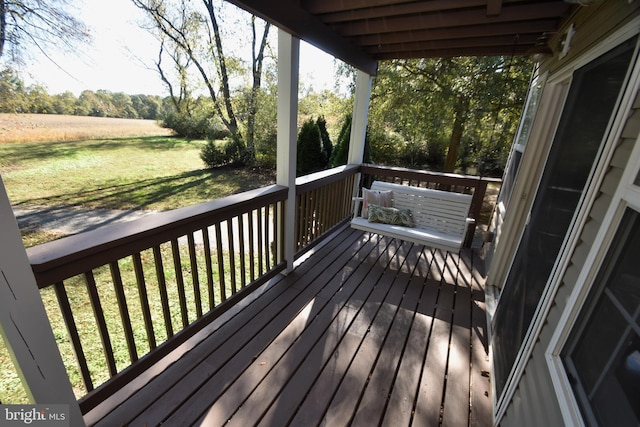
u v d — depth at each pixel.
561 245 1.18
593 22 1.35
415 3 1.96
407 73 7.46
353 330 2.06
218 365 1.70
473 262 3.20
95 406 1.32
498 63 6.57
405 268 2.99
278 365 1.73
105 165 6.58
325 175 3.24
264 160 8.94
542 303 1.20
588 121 1.19
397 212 3.29
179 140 8.18
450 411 1.51
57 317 2.54
